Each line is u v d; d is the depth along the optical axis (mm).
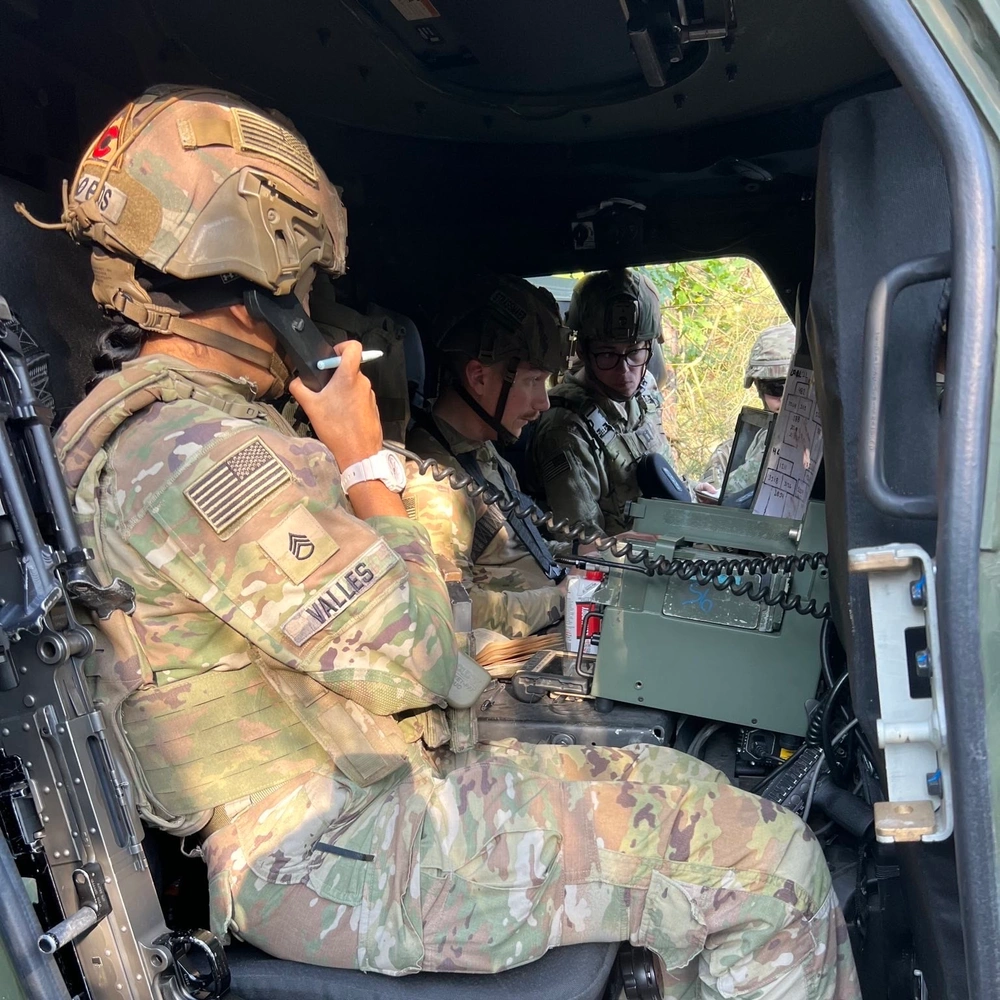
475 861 1439
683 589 1918
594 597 1961
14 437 1274
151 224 1438
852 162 1233
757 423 2826
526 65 2098
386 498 1584
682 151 2607
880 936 1626
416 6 1824
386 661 1405
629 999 1546
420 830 1447
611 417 3766
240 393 1571
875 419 996
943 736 953
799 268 2877
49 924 1291
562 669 2088
